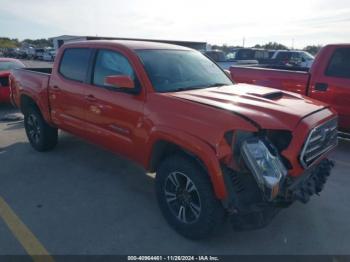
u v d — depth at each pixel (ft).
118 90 12.56
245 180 9.27
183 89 12.17
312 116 10.21
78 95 14.53
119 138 12.68
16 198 13.46
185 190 10.56
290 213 12.51
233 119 9.30
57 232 11.10
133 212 12.47
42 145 18.38
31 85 17.89
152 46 13.83
